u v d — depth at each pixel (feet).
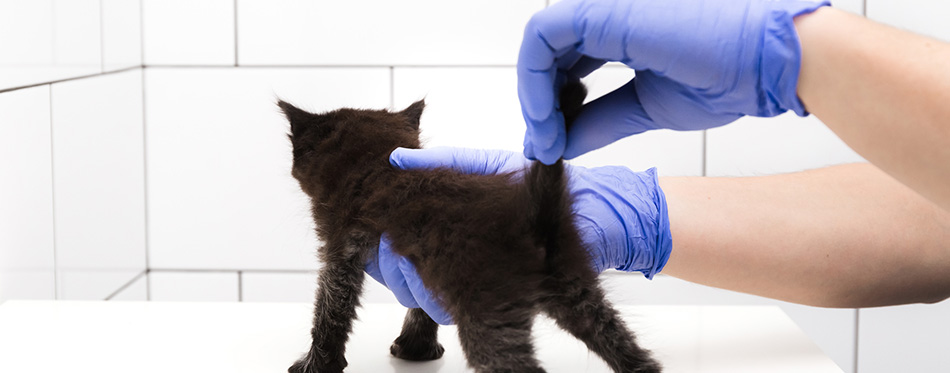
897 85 1.65
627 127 1.94
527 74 1.79
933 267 2.31
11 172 2.45
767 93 1.77
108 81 3.06
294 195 3.37
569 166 2.02
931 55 1.66
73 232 2.80
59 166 2.71
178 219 3.41
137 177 3.32
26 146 2.52
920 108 1.64
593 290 1.86
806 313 3.43
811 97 1.74
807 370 2.07
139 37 3.31
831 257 2.30
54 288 2.68
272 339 2.19
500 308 1.78
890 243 2.31
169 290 3.44
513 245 1.80
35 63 2.57
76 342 2.16
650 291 3.44
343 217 1.96
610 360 1.87
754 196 2.38
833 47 1.70
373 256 1.98
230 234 3.41
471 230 1.81
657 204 2.20
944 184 1.67
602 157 3.35
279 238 3.41
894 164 1.69
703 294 3.45
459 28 3.31
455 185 1.89
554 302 1.85
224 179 3.38
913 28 3.25
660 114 1.90
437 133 3.35
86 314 2.33
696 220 2.29
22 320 2.28
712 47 1.74
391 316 2.37
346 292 1.97
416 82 3.34
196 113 3.35
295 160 2.15
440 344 2.15
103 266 3.02
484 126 3.35
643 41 1.75
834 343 3.44
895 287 2.32
